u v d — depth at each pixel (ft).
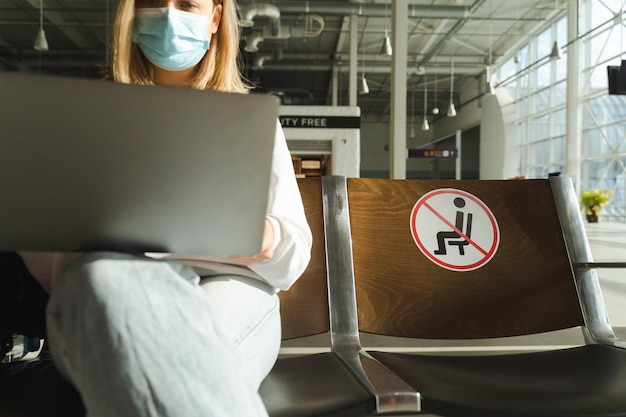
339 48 55.72
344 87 71.41
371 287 3.66
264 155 1.90
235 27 3.61
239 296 2.53
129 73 3.39
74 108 1.75
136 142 1.81
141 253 2.00
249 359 2.44
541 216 4.01
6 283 2.74
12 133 1.76
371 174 86.38
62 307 1.78
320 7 43.11
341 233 3.69
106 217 1.88
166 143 1.82
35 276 2.68
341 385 2.49
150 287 1.83
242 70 4.05
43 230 1.89
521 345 7.50
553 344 7.53
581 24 45.39
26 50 57.52
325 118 24.71
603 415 2.16
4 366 3.00
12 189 1.82
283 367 2.96
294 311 3.46
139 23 3.19
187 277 1.98
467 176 77.15
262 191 1.94
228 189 1.92
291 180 2.96
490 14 47.09
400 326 3.58
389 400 2.25
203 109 1.81
